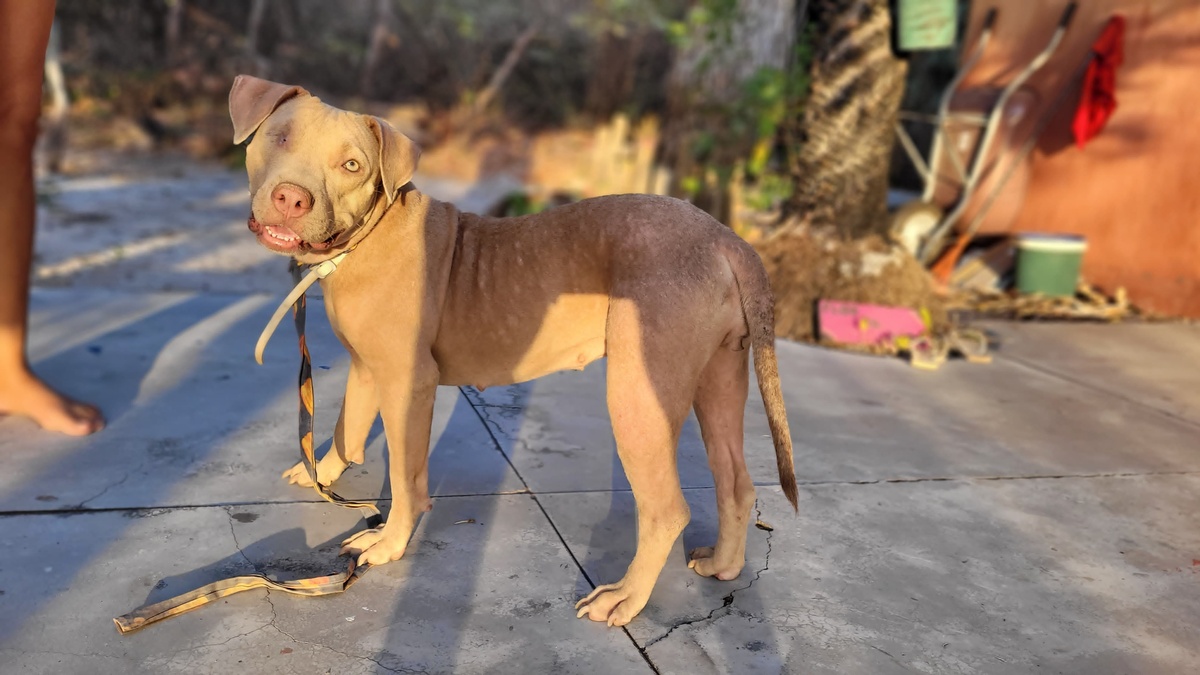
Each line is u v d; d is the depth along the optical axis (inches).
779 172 398.3
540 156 684.1
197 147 635.5
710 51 468.1
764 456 161.8
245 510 130.0
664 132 560.1
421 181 577.9
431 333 111.8
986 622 115.2
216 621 104.3
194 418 161.6
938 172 342.6
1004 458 169.9
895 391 206.1
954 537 137.3
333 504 133.3
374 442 157.2
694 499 143.6
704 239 106.7
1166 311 298.2
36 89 146.9
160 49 797.2
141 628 101.8
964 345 238.8
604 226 109.5
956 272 327.9
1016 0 339.0
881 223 269.1
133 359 190.9
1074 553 134.7
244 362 192.2
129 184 514.0
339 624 105.2
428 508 121.8
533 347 114.4
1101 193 315.6
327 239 104.0
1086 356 245.8
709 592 117.6
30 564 113.4
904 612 116.1
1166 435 187.2
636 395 103.0
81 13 770.8
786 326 248.2
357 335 111.3
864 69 256.7
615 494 142.9
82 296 241.1
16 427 154.3
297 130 100.7
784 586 120.3
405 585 114.1
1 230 147.7
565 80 852.0
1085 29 314.8
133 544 119.4
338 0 875.4
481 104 799.1
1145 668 107.7
